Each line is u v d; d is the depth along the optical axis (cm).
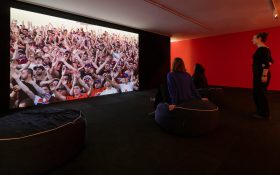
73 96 521
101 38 581
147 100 539
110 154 219
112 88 626
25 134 169
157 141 254
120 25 641
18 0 407
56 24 475
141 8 475
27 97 433
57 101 488
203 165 194
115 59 630
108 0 419
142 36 736
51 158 183
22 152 166
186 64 1002
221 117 363
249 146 236
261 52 330
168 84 275
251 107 449
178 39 993
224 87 855
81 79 536
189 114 257
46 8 455
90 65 555
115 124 325
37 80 447
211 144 243
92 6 457
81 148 227
